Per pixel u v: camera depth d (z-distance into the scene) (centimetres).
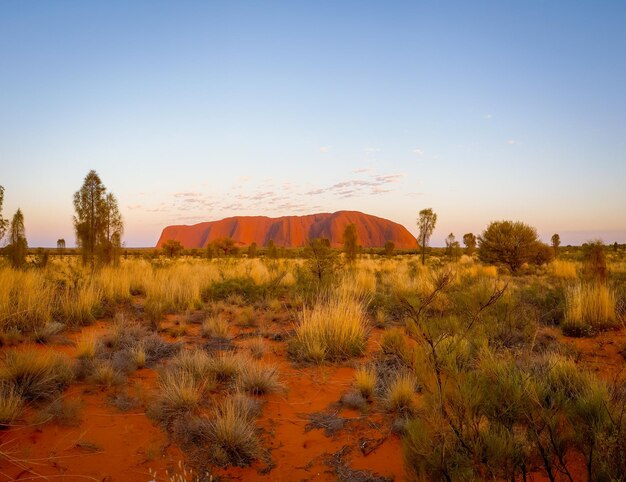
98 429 377
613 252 3809
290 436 392
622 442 283
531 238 2205
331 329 653
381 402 455
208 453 351
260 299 1056
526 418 342
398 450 370
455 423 312
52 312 755
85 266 1463
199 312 908
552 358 514
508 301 812
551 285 1259
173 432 379
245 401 430
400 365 559
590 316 790
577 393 405
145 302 955
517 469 302
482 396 343
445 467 281
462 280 1184
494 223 2339
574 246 5834
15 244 1570
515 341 655
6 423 364
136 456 341
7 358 467
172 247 4766
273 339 718
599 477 274
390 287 1277
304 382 527
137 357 544
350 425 413
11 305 692
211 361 534
